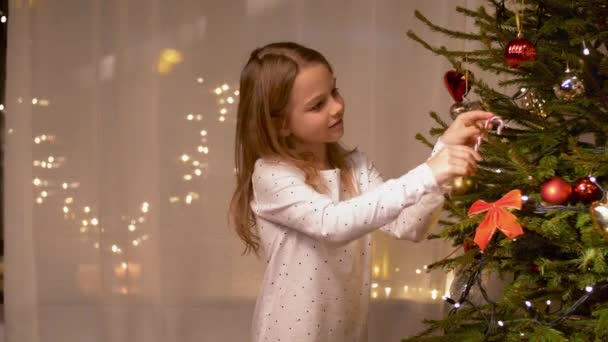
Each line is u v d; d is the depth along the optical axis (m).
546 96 1.28
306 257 1.45
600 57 1.22
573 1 1.18
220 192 2.23
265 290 1.49
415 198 1.25
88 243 2.30
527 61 1.14
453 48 2.03
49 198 2.28
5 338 2.31
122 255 2.23
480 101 1.35
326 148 1.57
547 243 1.25
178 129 2.21
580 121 1.25
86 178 2.27
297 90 1.42
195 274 2.25
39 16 2.22
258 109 1.46
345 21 2.11
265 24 2.16
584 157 1.08
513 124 1.63
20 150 2.23
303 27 2.13
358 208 1.30
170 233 2.23
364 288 1.54
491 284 1.88
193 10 2.19
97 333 2.29
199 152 2.22
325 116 1.43
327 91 1.43
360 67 2.11
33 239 2.27
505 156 1.25
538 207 1.13
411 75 2.09
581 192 1.06
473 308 1.28
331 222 1.32
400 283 2.14
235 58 2.19
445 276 2.07
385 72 2.09
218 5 2.18
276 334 1.46
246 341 2.26
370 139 2.11
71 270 2.30
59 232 2.29
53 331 2.31
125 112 2.20
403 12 2.08
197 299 2.26
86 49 2.23
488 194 1.26
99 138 2.21
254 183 1.47
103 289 2.24
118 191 2.22
